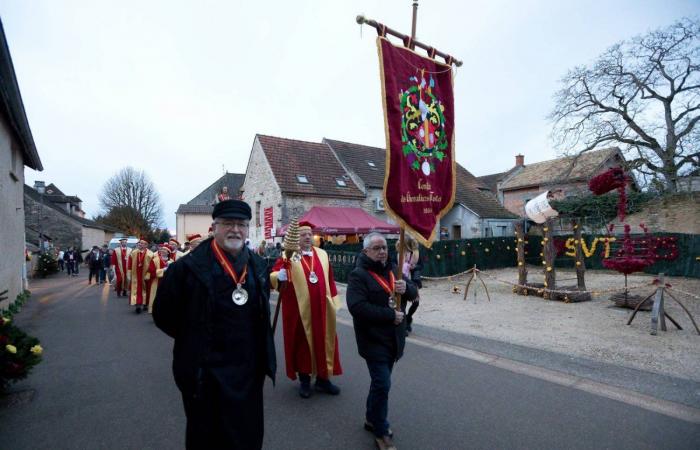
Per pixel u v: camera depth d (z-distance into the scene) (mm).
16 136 10781
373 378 3246
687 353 5340
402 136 3365
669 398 3982
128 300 12039
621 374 4633
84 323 8445
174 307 2359
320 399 4270
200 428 2234
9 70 7105
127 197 52094
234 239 2457
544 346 5848
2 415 3947
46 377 5016
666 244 14570
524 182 30141
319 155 23172
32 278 21625
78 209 55625
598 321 7352
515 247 19328
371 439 3408
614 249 16469
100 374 5133
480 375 4805
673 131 18359
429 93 3658
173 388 4652
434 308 9039
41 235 27922
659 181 17641
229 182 41938
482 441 3312
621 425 3512
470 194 26922
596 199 19578
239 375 2332
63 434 3574
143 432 3607
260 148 21922
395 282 3303
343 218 18594
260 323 2508
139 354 6031
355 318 3361
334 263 14227
